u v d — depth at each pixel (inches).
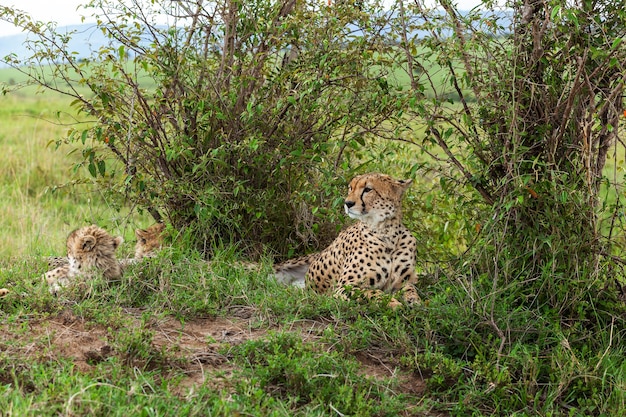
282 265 345.4
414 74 315.3
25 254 370.0
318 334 256.4
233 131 341.4
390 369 239.9
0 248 412.8
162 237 339.0
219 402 195.9
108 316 251.0
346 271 312.5
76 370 214.4
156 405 191.9
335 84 327.6
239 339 249.8
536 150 293.4
